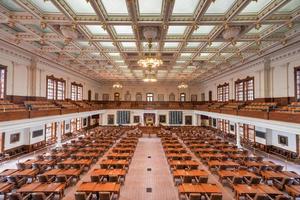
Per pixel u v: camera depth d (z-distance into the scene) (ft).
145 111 112.68
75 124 88.58
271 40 41.11
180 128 103.35
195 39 42.04
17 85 49.55
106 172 32.55
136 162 46.85
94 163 45.19
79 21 32.68
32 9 29.12
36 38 40.73
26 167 36.55
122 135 83.97
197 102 124.47
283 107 43.73
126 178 36.68
